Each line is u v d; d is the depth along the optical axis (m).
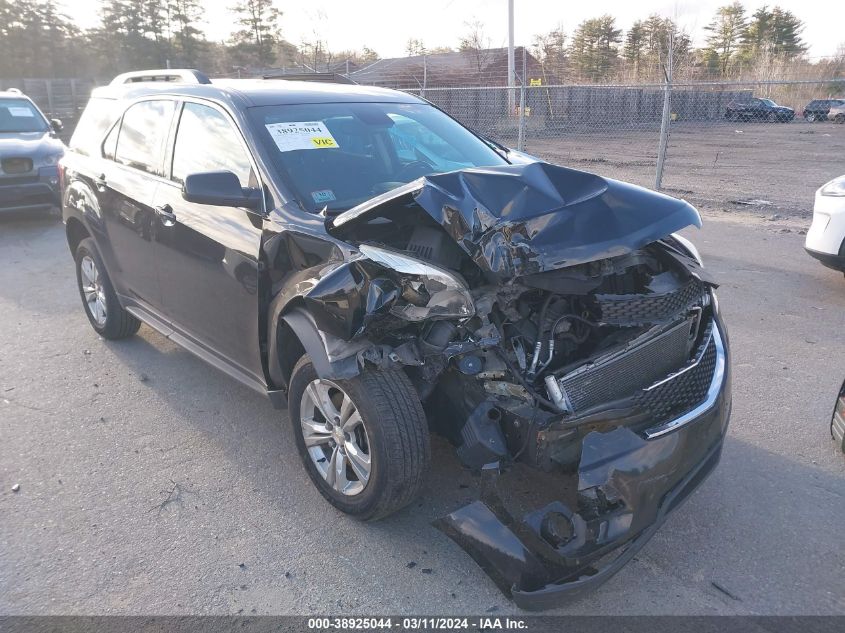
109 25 59.88
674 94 32.31
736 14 66.12
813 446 4.04
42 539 3.33
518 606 2.72
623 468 2.72
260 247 3.59
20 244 9.47
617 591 2.96
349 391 3.12
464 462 2.98
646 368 3.12
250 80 4.97
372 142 4.23
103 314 5.73
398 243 3.37
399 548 3.24
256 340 3.75
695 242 9.00
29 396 4.82
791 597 2.90
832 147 24.77
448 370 3.08
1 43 59.94
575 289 3.06
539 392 2.97
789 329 5.85
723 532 3.31
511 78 28.61
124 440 4.23
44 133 11.20
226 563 3.15
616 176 16.30
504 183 3.11
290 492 3.69
